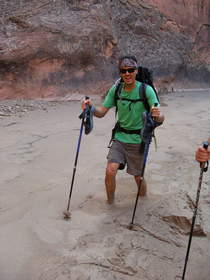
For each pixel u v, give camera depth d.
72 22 11.10
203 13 18.00
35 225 3.25
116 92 3.41
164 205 3.59
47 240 3.02
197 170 4.86
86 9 11.70
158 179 4.50
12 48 9.69
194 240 3.13
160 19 15.45
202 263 2.81
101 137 6.59
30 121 7.80
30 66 10.23
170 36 15.93
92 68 11.81
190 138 6.72
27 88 10.20
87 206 3.69
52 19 10.71
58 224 3.29
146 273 2.64
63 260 2.76
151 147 6.00
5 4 10.20
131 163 3.58
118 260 2.77
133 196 3.94
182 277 2.53
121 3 13.70
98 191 4.09
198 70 17.16
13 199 3.80
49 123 7.62
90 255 2.82
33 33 10.20
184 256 2.88
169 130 7.35
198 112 9.77
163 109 10.09
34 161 5.09
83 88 11.52
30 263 2.71
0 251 2.84
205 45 18.17
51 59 10.59
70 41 10.91
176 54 15.84
